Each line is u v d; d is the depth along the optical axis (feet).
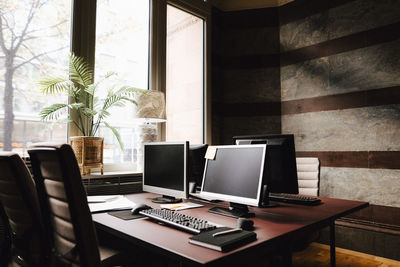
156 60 10.10
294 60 11.65
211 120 11.97
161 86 10.19
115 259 4.75
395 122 8.98
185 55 11.33
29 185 4.06
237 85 12.49
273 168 6.10
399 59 9.00
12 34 7.09
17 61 7.14
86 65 7.74
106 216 4.99
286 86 11.82
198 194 6.82
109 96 7.66
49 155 3.34
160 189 6.23
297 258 9.05
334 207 5.78
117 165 8.92
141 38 9.84
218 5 12.73
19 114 7.14
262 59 12.30
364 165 9.55
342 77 10.25
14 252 4.62
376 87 9.43
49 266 4.05
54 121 6.96
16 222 4.48
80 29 8.19
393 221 8.89
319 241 10.36
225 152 5.44
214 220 4.63
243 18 12.64
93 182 7.65
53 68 7.74
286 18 12.03
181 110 11.07
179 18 11.16
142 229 4.14
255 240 3.55
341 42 10.36
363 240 9.40
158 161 6.42
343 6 10.37
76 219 3.15
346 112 10.07
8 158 3.91
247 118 12.26
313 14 11.20
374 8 9.62
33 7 7.43
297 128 11.36
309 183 8.03
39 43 7.51
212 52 12.25
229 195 5.06
